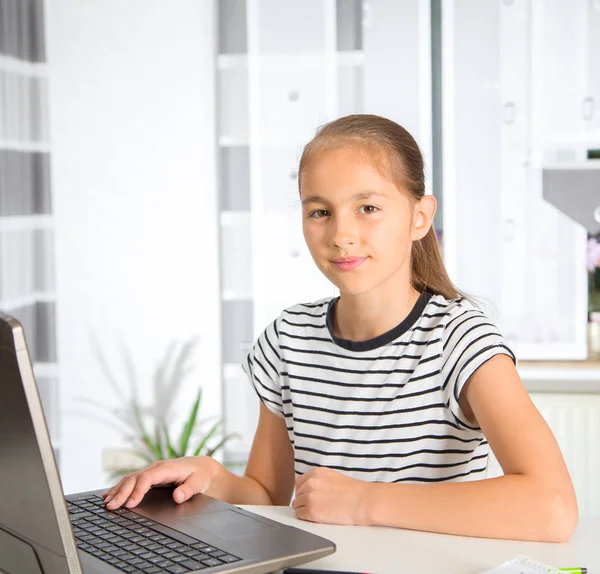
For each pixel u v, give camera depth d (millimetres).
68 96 2805
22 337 717
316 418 1278
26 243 2684
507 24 2652
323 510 1049
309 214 1175
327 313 1317
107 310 2850
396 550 952
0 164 2520
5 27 2553
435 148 2729
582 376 2602
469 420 1195
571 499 1009
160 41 2775
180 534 943
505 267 2705
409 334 1241
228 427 2861
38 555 792
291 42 2748
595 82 2629
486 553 944
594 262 2691
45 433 729
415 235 1251
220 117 2789
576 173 2662
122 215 2826
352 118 1208
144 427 2867
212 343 2834
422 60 2691
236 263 2832
